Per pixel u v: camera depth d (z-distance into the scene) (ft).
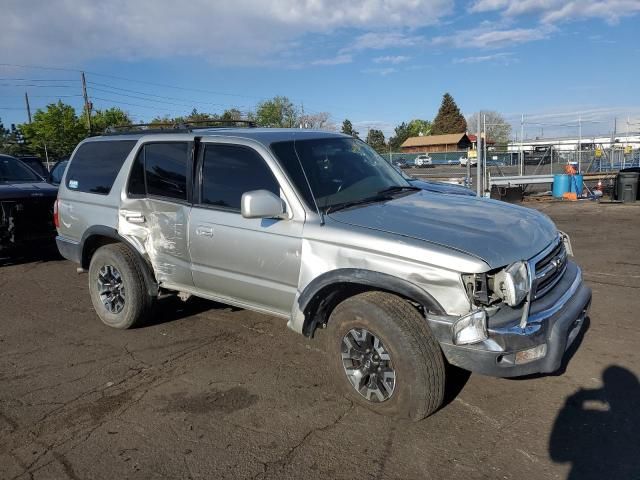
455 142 262.47
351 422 12.01
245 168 14.53
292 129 16.78
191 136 15.94
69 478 10.41
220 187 15.02
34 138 156.76
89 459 11.00
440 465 10.40
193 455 11.01
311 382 14.08
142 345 17.04
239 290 14.75
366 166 15.93
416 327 11.19
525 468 10.21
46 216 29.09
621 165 82.02
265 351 16.21
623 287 21.43
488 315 10.87
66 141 153.79
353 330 12.11
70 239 19.79
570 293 12.42
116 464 10.80
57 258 31.42
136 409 12.98
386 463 10.52
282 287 13.62
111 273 18.20
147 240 17.03
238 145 14.78
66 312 20.85
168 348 16.70
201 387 13.99
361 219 12.73
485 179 55.62
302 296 12.82
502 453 10.70
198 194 15.51
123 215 17.54
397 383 11.41
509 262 11.09
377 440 11.29
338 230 12.45
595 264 25.59
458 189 17.98
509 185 58.49
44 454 11.22
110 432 11.98
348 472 10.30
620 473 9.96
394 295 11.86
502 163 84.48
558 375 13.83
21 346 17.37
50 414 12.86
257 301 14.52
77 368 15.49
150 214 16.75
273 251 13.55
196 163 15.64
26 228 28.27
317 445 11.20
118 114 170.30
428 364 11.10
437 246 11.25
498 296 10.86
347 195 14.06
